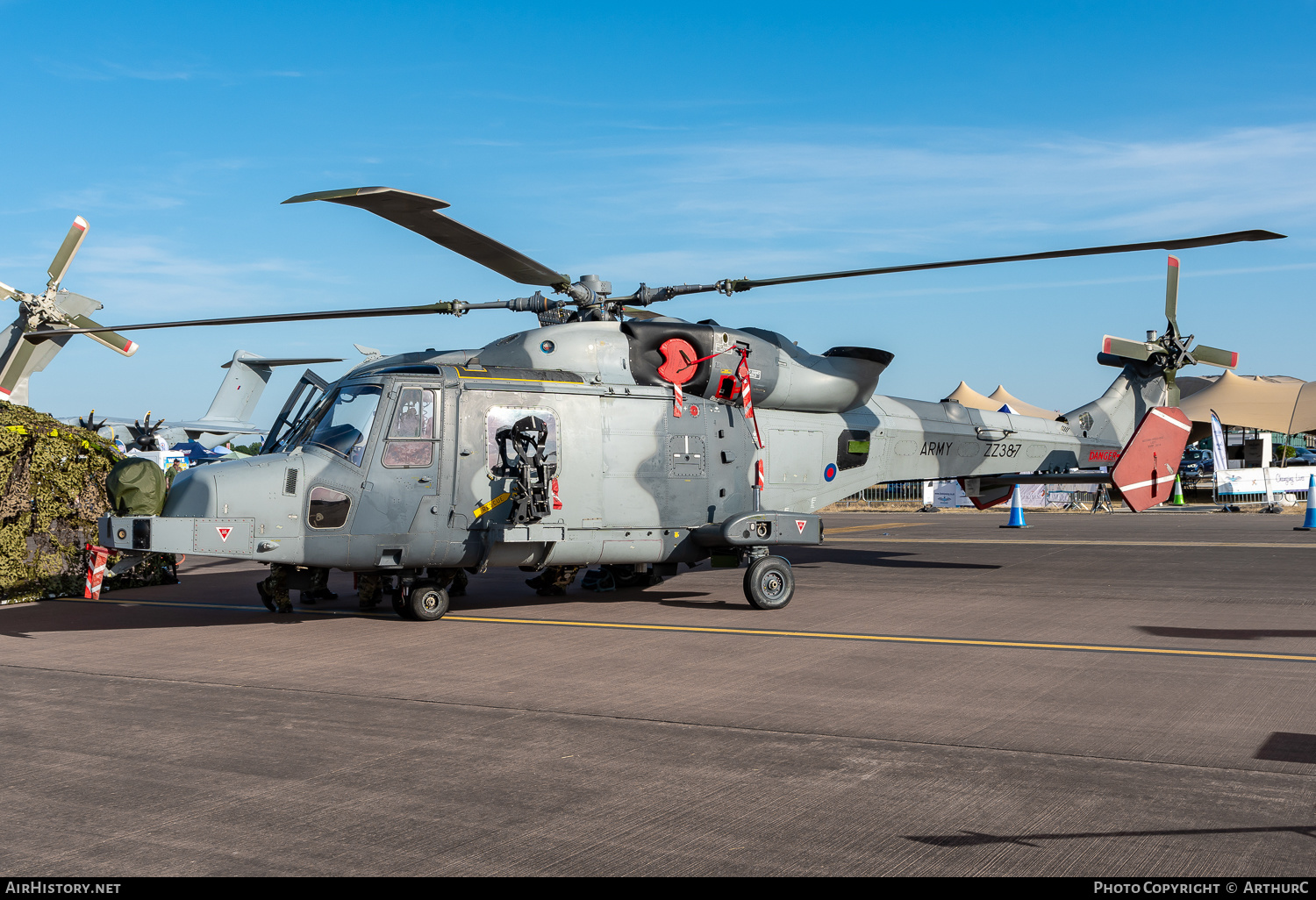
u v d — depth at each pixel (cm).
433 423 1063
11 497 1279
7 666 840
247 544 993
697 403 1201
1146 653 874
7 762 553
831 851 421
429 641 956
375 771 535
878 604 1200
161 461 2983
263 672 809
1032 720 640
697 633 993
